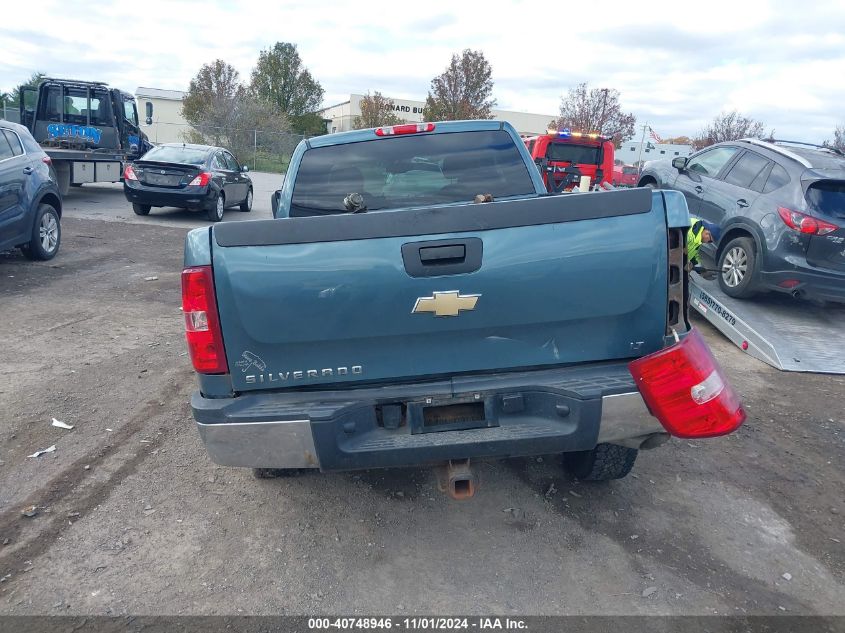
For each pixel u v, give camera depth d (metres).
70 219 13.38
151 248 10.98
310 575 3.14
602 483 4.02
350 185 4.32
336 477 4.03
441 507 3.73
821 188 6.94
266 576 3.12
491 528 3.54
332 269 2.79
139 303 7.64
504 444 2.89
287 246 2.78
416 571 3.19
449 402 2.96
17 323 6.65
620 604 2.98
